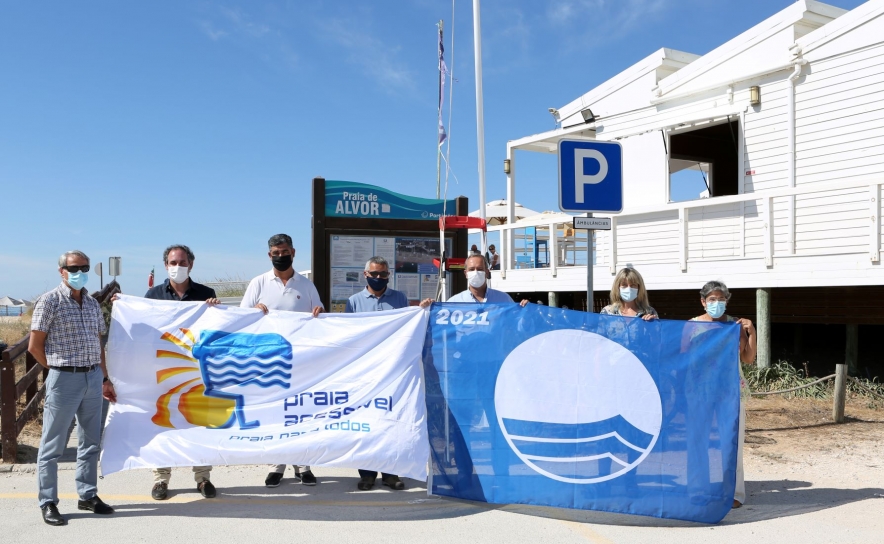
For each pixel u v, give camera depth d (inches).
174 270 237.3
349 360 233.8
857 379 412.8
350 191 332.2
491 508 222.8
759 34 514.3
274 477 246.1
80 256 208.1
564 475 217.0
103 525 201.9
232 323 235.0
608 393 218.4
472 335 230.2
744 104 520.1
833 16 502.9
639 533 199.3
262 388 231.3
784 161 496.4
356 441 224.8
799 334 560.1
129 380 228.8
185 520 207.2
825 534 195.3
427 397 230.4
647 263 516.1
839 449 290.8
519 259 825.5
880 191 389.1
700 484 209.0
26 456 279.3
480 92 454.3
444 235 342.6
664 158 576.1
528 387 223.5
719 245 532.7
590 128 623.5
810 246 481.1
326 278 329.4
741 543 189.6
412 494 238.5
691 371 216.4
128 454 222.7
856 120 458.6
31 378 311.9
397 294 261.0
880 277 387.5
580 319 223.6
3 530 197.0
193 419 228.7
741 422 220.5
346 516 212.7
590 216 268.4
